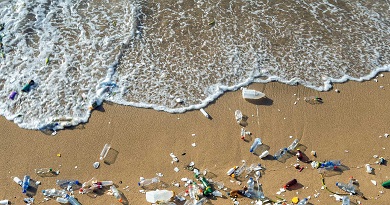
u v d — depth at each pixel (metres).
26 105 9.95
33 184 8.66
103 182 8.68
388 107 10.21
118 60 10.88
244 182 8.78
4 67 10.60
